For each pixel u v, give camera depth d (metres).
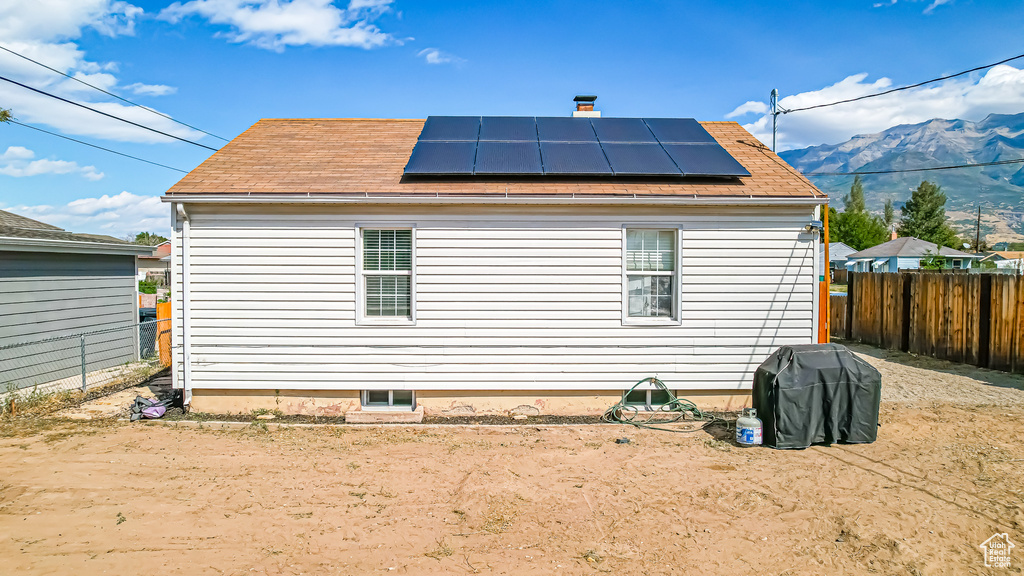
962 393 9.76
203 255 8.61
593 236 8.70
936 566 4.44
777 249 8.77
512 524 5.16
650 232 8.84
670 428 8.19
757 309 8.82
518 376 8.79
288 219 8.59
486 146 9.75
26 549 4.62
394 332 8.71
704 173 8.86
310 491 5.87
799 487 5.96
